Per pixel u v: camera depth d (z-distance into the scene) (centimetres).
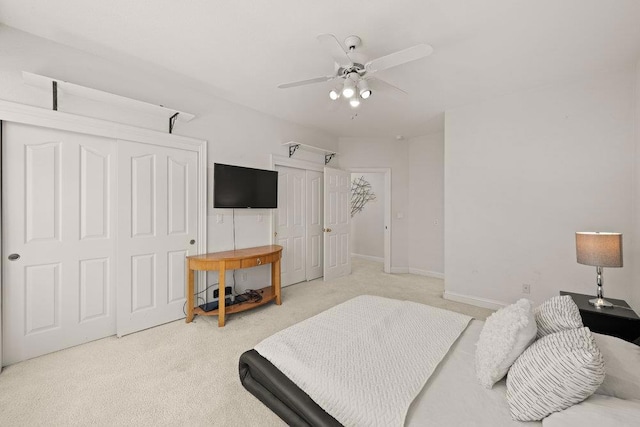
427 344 153
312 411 119
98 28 207
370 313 198
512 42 217
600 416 84
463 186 353
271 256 333
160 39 220
